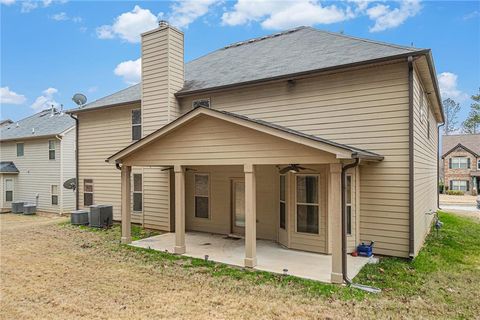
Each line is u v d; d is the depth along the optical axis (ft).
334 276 19.21
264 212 31.14
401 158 23.79
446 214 53.16
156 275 21.24
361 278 20.10
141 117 38.40
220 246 28.71
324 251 25.11
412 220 23.43
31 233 36.32
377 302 16.70
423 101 30.89
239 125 22.67
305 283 19.21
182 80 37.04
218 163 24.07
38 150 59.57
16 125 74.43
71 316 15.49
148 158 28.40
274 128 20.88
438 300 17.04
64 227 40.01
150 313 15.72
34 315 15.62
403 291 18.15
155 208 37.22
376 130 24.75
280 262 23.22
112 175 43.19
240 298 17.37
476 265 23.36
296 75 27.40
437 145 58.59
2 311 16.07
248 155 22.59
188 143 25.84
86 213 41.98
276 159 21.36
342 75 26.27
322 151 19.62
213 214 34.96
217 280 20.15
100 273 21.74
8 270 22.45
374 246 24.86
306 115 27.99
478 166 117.29
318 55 30.50
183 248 26.50
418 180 26.50
